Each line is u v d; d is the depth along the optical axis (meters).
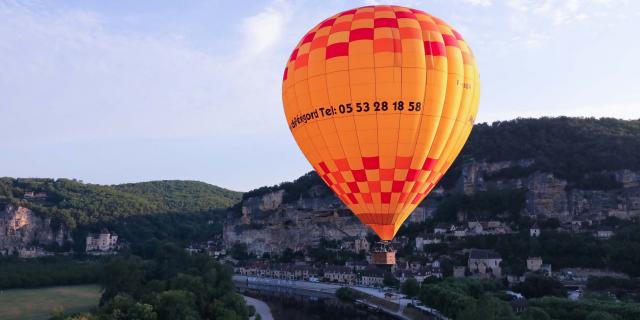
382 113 42.50
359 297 153.38
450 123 44.47
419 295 132.25
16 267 189.88
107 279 136.62
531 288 135.12
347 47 42.88
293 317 126.88
